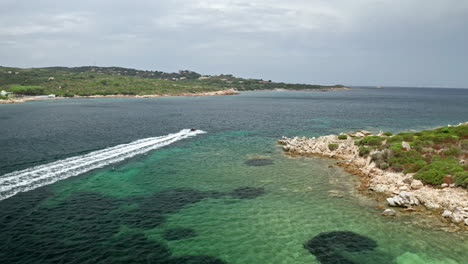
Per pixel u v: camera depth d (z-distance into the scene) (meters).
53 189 31.14
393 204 27.25
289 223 24.47
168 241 21.59
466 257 19.59
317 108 144.75
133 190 31.64
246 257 19.80
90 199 28.84
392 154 38.62
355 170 38.75
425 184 30.78
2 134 61.81
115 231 22.83
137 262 18.98
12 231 22.28
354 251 20.42
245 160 44.62
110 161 42.72
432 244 21.12
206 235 22.53
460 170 30.92
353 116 109.38
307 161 44.00
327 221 24.77
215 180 35.41
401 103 188.88
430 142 43.12
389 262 19.25
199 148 53.00
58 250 19.98
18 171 36.81
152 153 48.53
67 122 82.25
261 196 30.38
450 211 25.22
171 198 29.72
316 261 19.38
